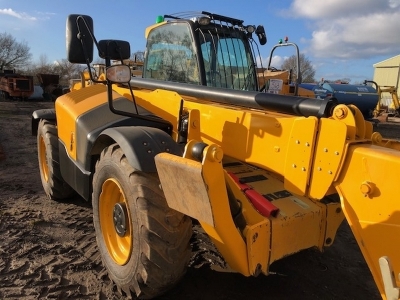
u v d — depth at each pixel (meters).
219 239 2.26
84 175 3.36
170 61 3.80
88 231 3.96
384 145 2.34
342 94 15.98
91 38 3.09
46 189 4.89
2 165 6.73
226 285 3.03
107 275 3.12
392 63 39.59
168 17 3.85
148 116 3.03
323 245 2.83
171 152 2.61
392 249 1.91
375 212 1.96
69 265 3.26
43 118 4.91
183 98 3.12
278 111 2.50
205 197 2.07
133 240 2.58
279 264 3.45
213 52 3.65
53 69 50.62
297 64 4.25
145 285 2.55
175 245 2.51
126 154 2.57
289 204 2.67
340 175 2.08
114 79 2.79
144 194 2.50
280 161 2.34
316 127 2.15
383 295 1.95
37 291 2.89
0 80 27.36
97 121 3.28
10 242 3.64
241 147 2.58
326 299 2.96
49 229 3.98
